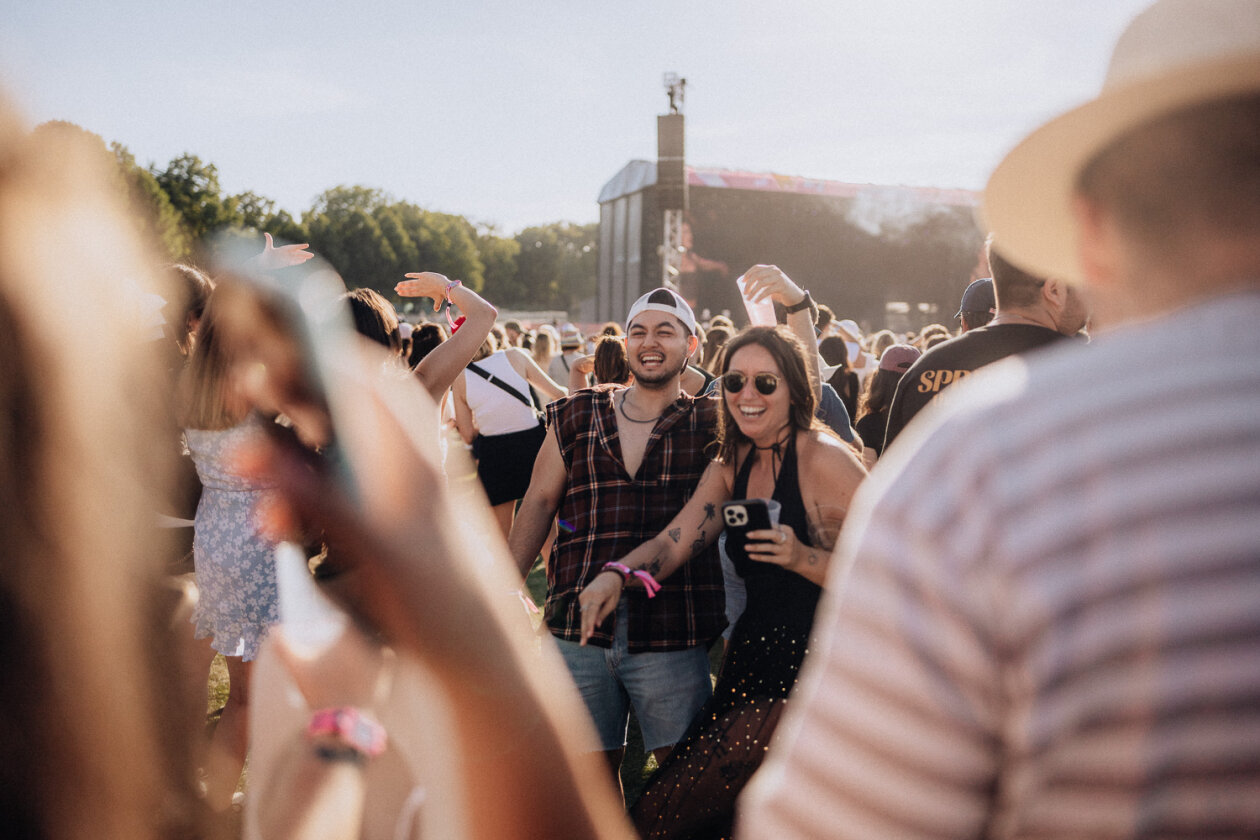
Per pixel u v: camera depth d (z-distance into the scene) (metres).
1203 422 0.57
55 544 0.35
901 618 0.61
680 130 25.33
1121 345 0.63
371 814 0.50
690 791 1.86
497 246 96.38
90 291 0.37
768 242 33.03
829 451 2.10
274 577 2.20
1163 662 0.54
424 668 0.40
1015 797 0.61
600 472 2.50
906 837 0.60
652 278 28.66
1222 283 0.63
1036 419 0.61
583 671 2.39
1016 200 0.83
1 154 0.34
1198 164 0.63
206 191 59.56
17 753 0.35
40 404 0.35
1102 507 0.57
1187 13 0.69
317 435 0.37
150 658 0.39
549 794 0.42
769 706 1.88
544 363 7.84
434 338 4.36
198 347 2.05
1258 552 0.54
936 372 2.29
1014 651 0.58
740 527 1.97
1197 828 0.54
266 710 0.54
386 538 0.37
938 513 0.62
